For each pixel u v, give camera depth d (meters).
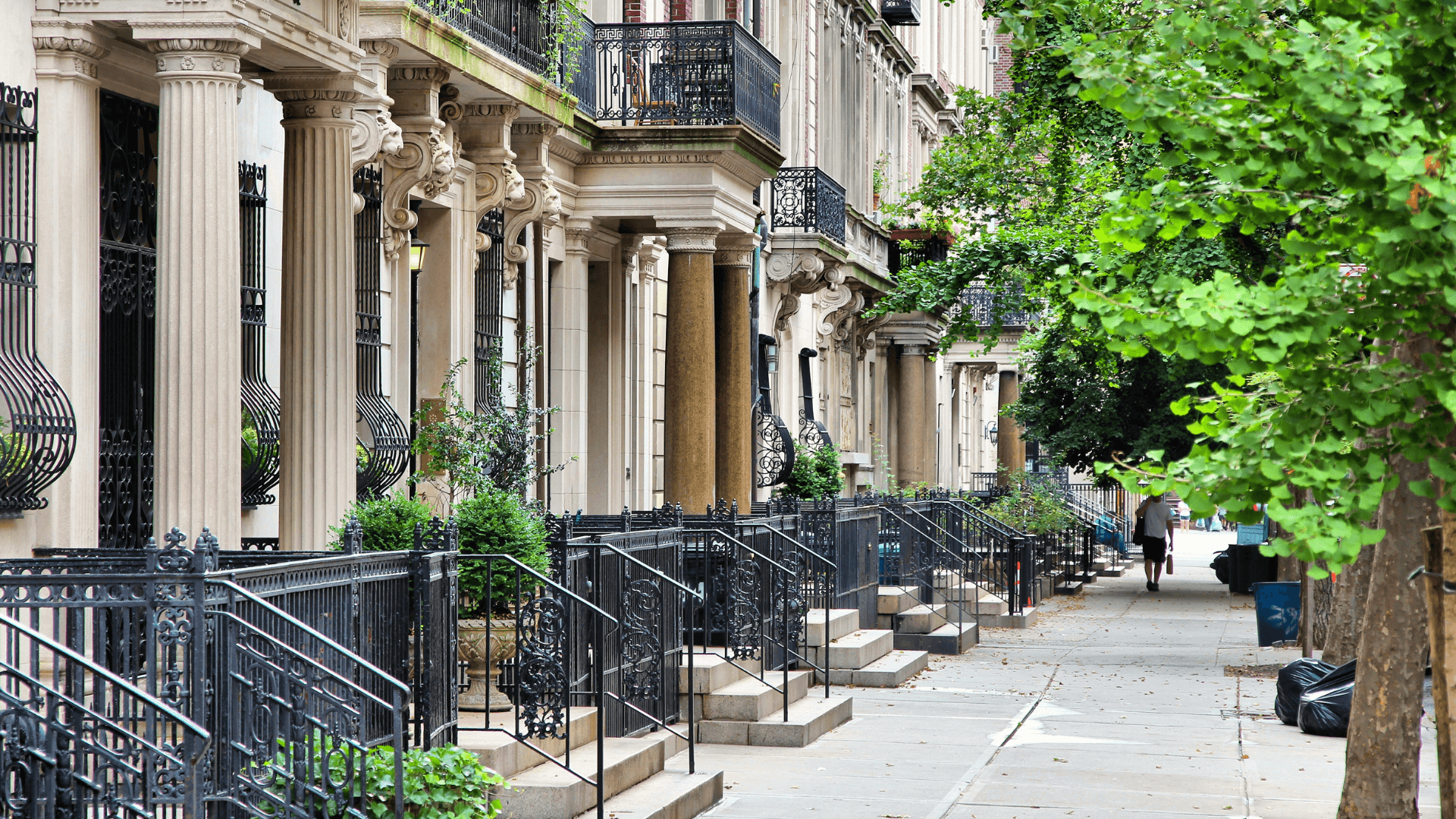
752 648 15.09
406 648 9.83
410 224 16.69
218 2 11.30
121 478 13.07
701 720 14.46
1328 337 6.28
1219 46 6.79
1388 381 6.30
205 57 11.37
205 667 7.90
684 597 14.49
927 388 43.59
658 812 10.34
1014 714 16.94
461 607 11.30
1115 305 6.40
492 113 17.92
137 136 13.33
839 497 28.27
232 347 11.40
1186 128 6.51
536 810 9.84
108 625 10.16
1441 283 6.01
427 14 15.30
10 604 8.05
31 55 11.61
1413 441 6.36
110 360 12.94
